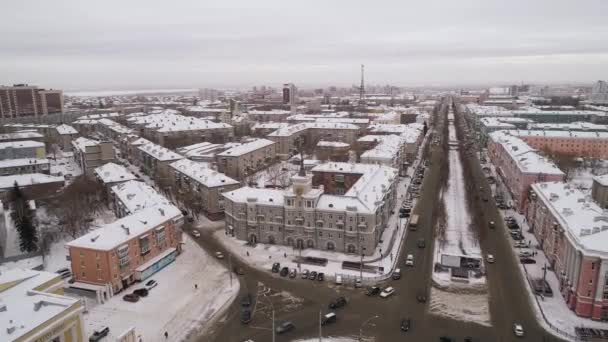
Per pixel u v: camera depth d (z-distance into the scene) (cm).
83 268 12000
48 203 19050
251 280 12525
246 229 15488
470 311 10669
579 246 10394
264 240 15312
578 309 10331
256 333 9912
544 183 15938
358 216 13862
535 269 12825
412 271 12862
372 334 9781
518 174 18625
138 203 15788
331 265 13300
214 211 17912
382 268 12850
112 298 11681
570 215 12319
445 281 12212
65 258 14312
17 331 7488
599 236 10500
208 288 12131
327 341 9544
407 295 11475
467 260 13088
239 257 14150
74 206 17362
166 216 14275
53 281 9600
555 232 12619
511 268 12988
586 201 13412
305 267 13212
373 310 10781
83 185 19925
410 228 16238
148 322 10462
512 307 10844
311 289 11919
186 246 15212
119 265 12056
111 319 10594
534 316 10431
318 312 10738
